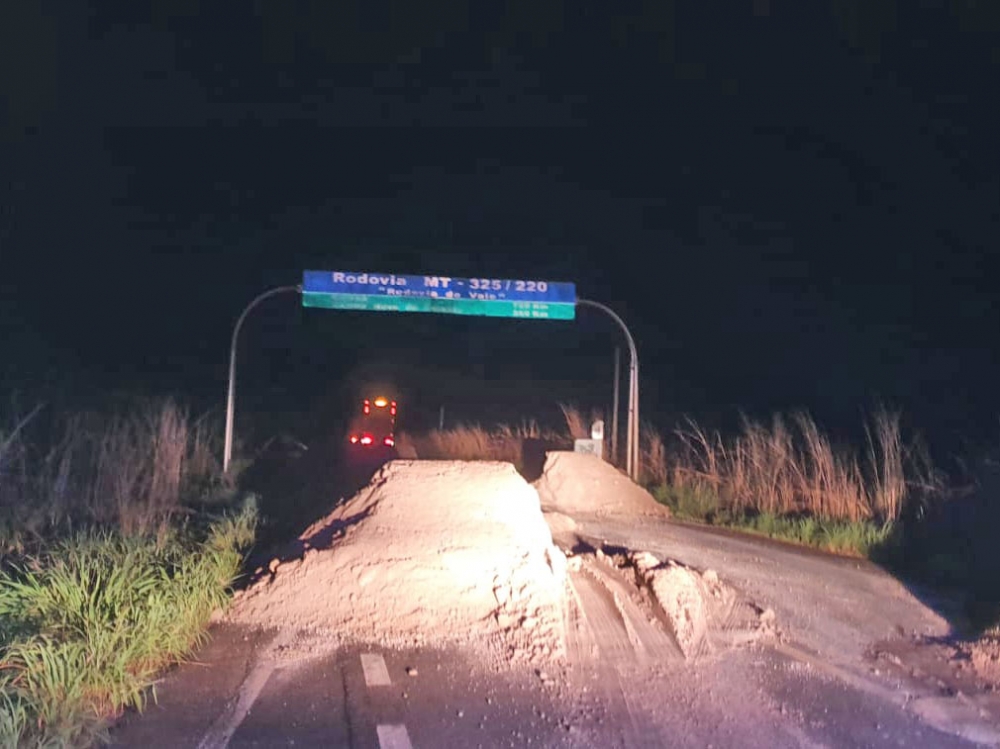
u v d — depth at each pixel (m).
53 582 8.27
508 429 35.94
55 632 7.41
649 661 8.34
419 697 7.27
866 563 13.79
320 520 10.90
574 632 8.88
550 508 19.80
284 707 6.96
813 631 9.64
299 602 9.09
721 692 7.68
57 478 13.99
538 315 27.66
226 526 12.94
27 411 18.64
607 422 38.97
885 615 10.51
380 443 38.09
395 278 27.70
